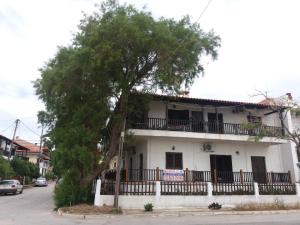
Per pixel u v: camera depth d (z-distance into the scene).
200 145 22.39
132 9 16.94
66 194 17.05
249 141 22.14
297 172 22.81
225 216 14.62
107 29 15.73
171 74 17.77
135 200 16.77
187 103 22.25
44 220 12.71
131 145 21.12
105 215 14.04
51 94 18.06
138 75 18.55
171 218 13.70
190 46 17.64
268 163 23.61
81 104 17.88
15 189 29.42
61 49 18.44
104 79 17.36
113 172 20.45
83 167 16.97
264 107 23.09
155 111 22.44
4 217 13.58
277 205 17.66
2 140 47.59
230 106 22.86
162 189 17.50
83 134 16.72
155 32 16.19
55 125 19.34
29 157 65.19
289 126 23.62
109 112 17.84
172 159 21.53
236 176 22.06
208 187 18.02
